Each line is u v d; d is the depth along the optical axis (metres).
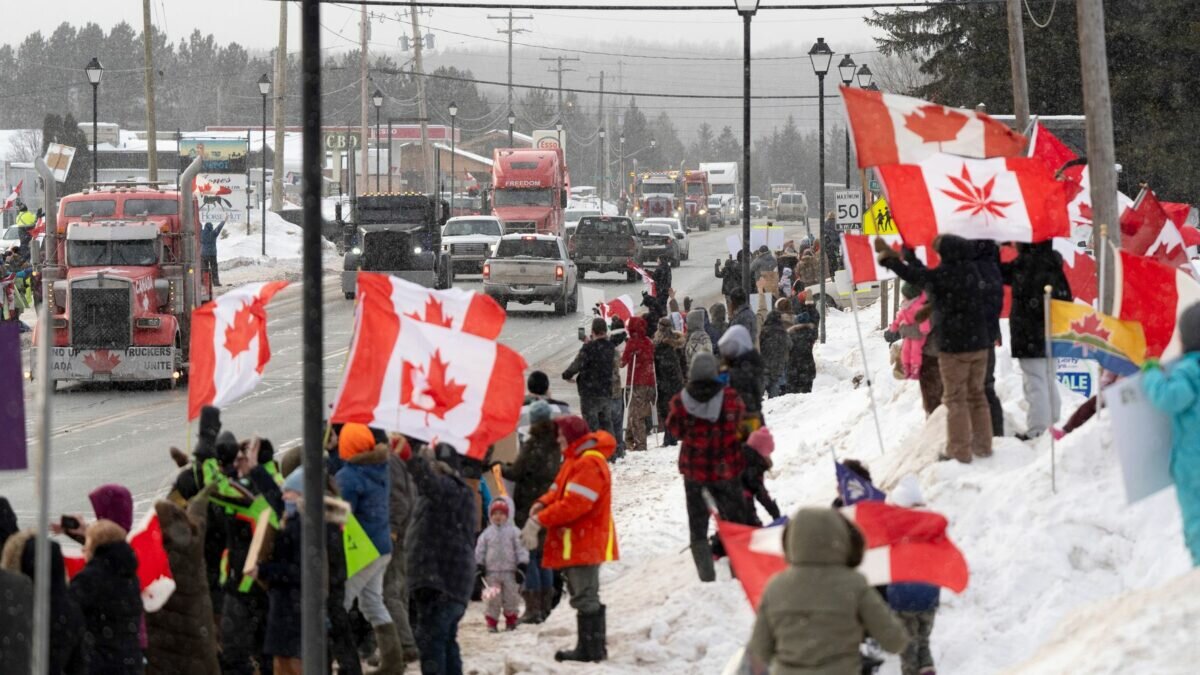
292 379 57.09
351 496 18.41
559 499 19.89
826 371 53.78
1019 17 41.00
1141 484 14.27
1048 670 13.23
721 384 22.03
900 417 31.08
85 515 31.98
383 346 19.55
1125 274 21.86
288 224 131.50
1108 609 14.05
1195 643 12.27
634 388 42.38
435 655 18.67
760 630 12.12
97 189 59.69
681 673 19.50
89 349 53.84
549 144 138.12
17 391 13.80
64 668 14.40
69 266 55.78
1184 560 17.05
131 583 15.24
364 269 80.75
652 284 62.28
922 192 22.64
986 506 19.94
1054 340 21.56
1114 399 14.27
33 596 13.75
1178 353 14.62
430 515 18.72
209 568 18.69
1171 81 88.19
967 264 21.11
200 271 59.19
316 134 15.29
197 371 22.31
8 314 69.94
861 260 26.95
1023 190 22.52
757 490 22.88
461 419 19.59
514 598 22.88
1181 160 87.12
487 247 99.25
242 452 18.03
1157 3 88.19
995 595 18.31
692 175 190.50
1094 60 27.19
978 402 21.47
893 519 15.25
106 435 44.03
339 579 17.62
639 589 24.19
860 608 11.89
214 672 17.11
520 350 64.50
